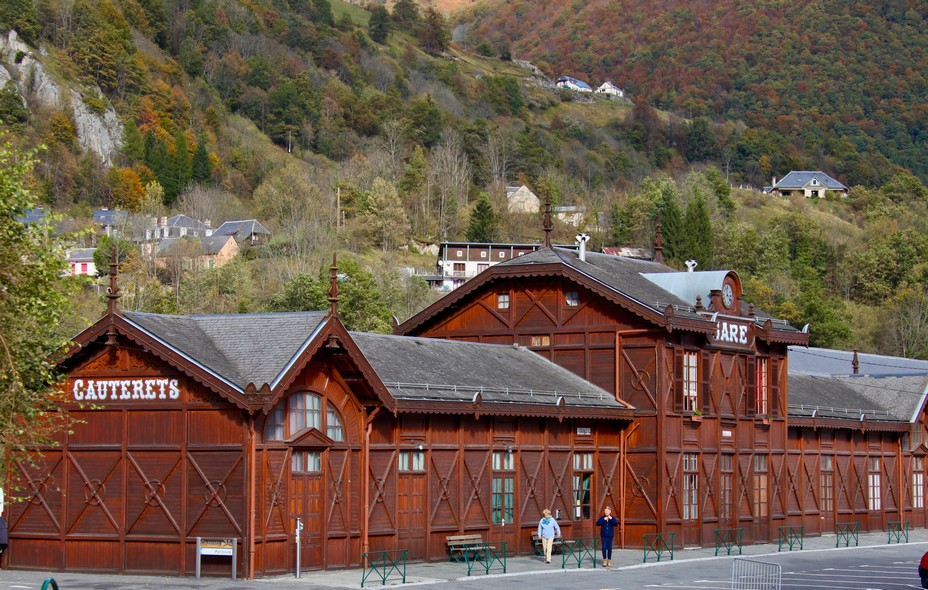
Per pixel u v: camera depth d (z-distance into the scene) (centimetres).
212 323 4316
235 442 3975
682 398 5475
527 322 5703
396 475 4512
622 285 5559
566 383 5353
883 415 7162
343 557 4281
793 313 13225
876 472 7100
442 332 5922
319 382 4228
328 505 4231
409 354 4894
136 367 4131
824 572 4722
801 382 7162
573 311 5597
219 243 16162
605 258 6019
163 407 4081
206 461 4009
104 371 4172
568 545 5131
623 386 5447
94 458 4166
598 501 5341
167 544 4034
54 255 3322
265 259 14975
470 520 4766
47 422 3978
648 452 5372
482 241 18212
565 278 5622
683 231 16000
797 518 6394
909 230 18838
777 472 6238
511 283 5762
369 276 10294
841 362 9238
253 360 4066
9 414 3209
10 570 4212
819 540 6319
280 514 4053
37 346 3353
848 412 6888
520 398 4938
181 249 14138
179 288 12656
